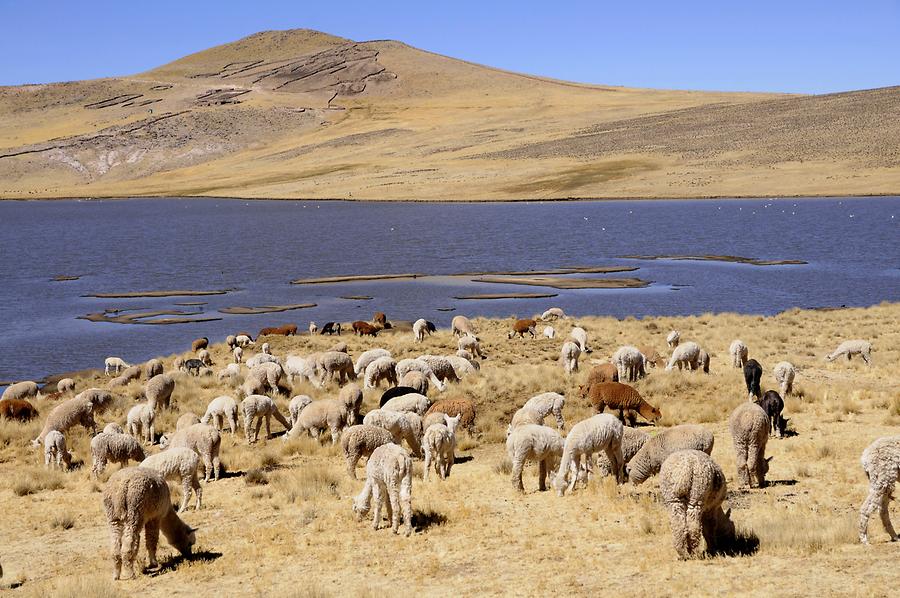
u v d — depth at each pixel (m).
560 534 13.40
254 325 48.53
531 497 15.71
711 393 24.98
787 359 30.91
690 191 136.25
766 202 123.62
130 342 44.53
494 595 11.02
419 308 52.66
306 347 38.38
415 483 17.28
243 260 81.31
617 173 155.12
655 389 25.28
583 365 30.41
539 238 92.81
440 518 14.71
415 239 95.00
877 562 10.60
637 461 15.37
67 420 22.67
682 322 41.88
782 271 65.75
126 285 66.62
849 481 15.11
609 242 87.81
